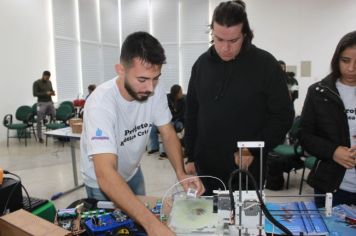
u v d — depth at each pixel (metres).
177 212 1.04
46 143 5.90
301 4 6.82
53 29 6.86
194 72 1.65
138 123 1.36
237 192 0.99
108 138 1.12
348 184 1.52
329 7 6.68
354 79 1.45
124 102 1.25
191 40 7.83
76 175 3.75
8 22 6.12
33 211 1.26
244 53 1.43
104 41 8.01
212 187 1.57
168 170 4.40
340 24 6.66
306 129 1.61
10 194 1.18
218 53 1.43
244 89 1.45
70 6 7.14
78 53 7.45
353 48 1.36
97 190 1.44
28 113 6.14
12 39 6.21
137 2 8.05
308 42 6.90
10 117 5.97
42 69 6.80
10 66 6.21
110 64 8.23
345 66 1.41
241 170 0.95
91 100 1.22
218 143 1.53
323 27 6.77
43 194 3.51
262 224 0.93
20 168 4.45
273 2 6.96
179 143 1.47
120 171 1.45
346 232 1.06
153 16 8.01
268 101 1.46
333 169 1.51
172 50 7.98
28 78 6.55
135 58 1.00
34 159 4.91
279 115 1.45
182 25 7.84
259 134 1.48
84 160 1.45
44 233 0.96
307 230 1.05
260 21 7.09
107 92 1.21
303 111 1.64
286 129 1.47
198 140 1.62
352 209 1.22
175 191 1.27
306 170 4.04
